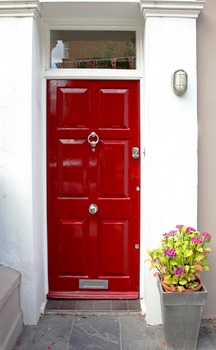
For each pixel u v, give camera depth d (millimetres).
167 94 2434
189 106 2445
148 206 2486
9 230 2475
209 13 2512
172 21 2406
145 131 2555
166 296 2096
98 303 2775
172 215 2490
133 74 2701
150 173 2463
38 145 2613
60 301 2807
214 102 2549
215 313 2648
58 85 2746
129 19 2668
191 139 2459
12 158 2434
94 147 2781
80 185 2803
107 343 2311
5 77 2410
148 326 2508
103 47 2793
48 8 2484
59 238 2826
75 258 2836
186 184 2479
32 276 2484
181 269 2057
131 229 2820
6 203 2461
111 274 2850
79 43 2789
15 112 2416
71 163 2791
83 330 2451
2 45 2398
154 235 2496
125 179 2795
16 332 2334
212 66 2533
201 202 2594
